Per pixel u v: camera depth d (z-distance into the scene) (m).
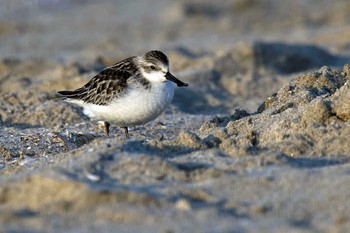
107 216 8.20
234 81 19.16
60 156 11.32
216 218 8.12
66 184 8.79
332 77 13.14
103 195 8.59
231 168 9.70
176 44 25.44
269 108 12.59
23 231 7.90
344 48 24.16
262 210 8.27
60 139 13.14
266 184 9.04
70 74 19.92
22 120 15.30
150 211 8.29
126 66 12.55
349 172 9.22
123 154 9.99
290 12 31.42
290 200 8.55
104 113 12.61
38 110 15.58
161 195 8.75
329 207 8.30
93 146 10.66
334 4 32.06
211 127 12.38
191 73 19.67
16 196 8.88
